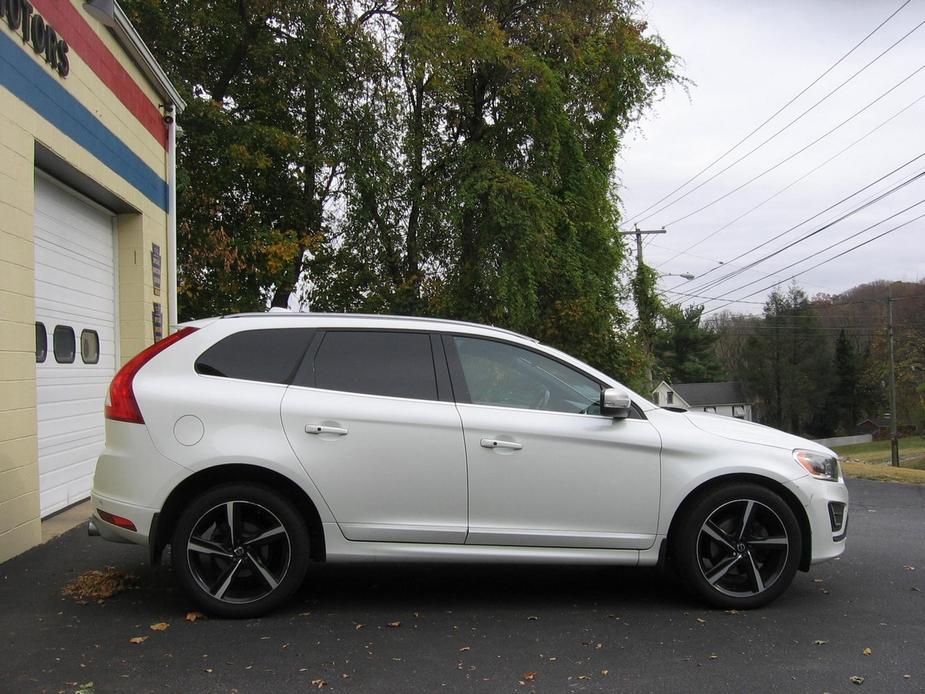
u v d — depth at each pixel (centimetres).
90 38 757
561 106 1906
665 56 2005
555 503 462
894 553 646
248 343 467
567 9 1931
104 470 446
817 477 485
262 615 449
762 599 475
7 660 382
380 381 466
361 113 1814
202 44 1708
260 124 1695
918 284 5706
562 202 1980
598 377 489
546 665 388
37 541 607
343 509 447
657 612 473
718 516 478
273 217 1883
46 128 642
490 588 521
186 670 373
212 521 443
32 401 600
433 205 1920
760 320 6694
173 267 1068
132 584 509
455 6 1859
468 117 2006
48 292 730
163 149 1048
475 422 460
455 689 359
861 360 6316
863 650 411
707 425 494
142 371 453
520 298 1788
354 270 1989
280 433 445
